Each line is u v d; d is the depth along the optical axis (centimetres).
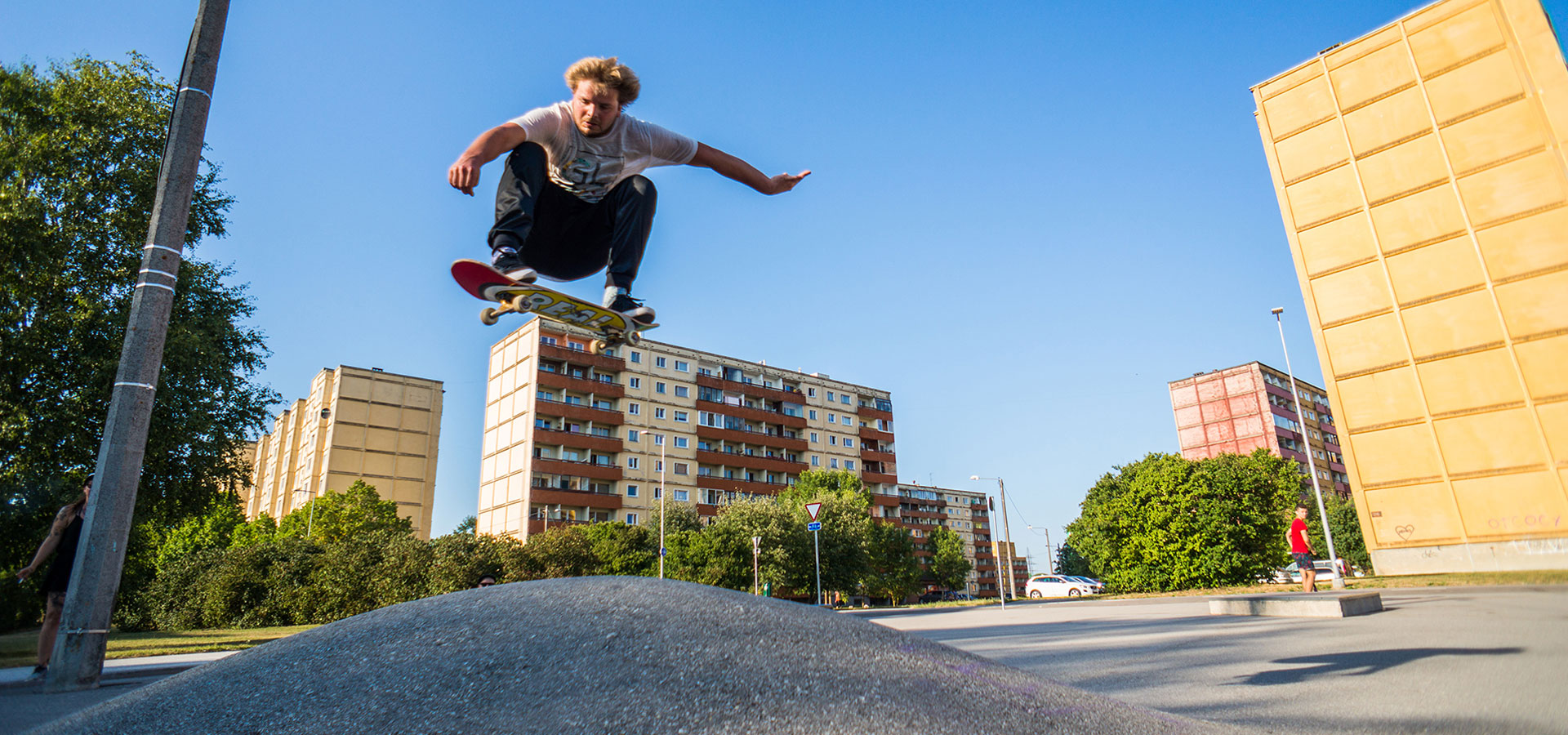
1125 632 757
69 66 1672
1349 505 5159
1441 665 353
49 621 601
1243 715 291
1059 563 10106
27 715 432
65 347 1548
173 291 611
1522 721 213
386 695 197
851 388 6769
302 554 2266
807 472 5156
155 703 216
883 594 5434
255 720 196
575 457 5019
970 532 11625
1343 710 284
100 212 1616
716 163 414
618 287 403
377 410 6200
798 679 196
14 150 1508
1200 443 7069
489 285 394
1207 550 2225
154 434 1563
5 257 1461
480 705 188
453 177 324
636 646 206
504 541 2706
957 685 209
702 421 5603
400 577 2297
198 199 1795
